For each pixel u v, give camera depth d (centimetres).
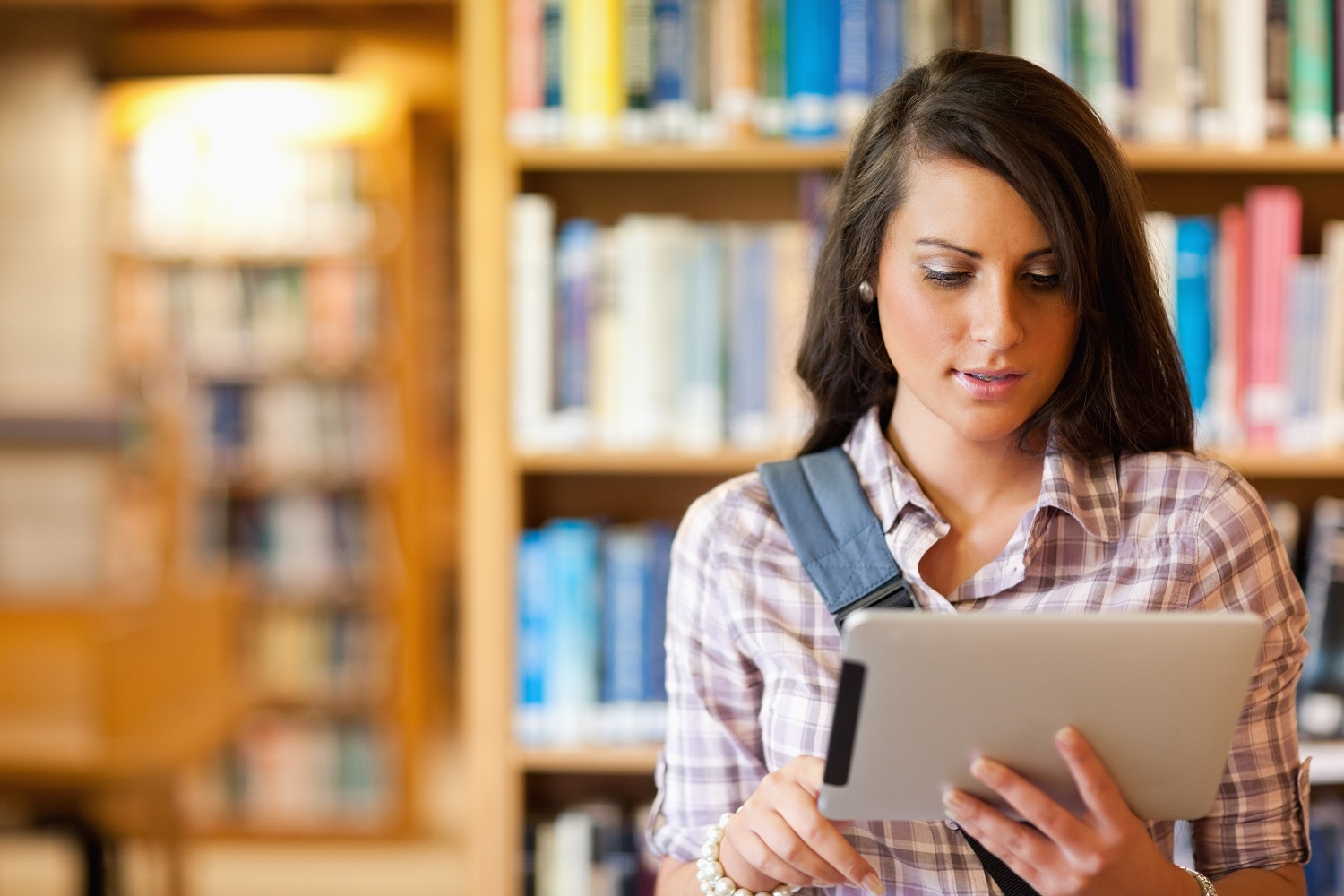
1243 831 109
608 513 218
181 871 291
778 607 114
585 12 190
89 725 243
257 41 405
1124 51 188
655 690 196
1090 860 90
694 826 119
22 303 409
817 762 100
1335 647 191
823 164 192
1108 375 109
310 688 425
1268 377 190
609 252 194
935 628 86
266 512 429
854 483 116
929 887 108
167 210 418
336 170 420
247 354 423
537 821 204
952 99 104
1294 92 189
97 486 396
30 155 407
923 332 105
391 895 373
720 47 191
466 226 192
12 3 401
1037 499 113
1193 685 88
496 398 192
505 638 193
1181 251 190
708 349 194
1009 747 91
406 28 398
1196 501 109
